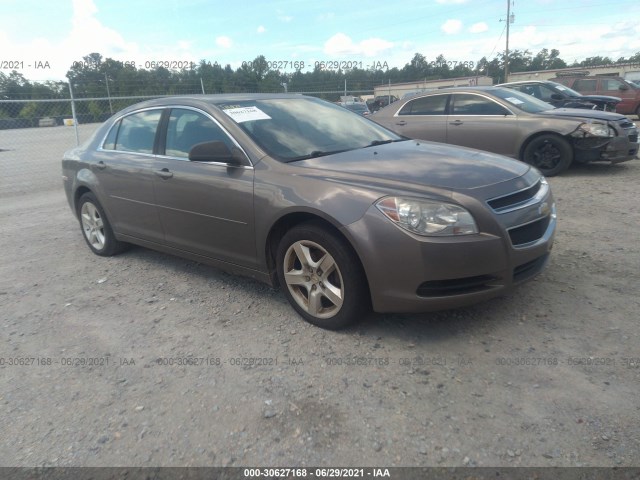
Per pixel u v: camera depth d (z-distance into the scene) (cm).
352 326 331
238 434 238
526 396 251
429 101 878
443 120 852
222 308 375
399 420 240
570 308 335
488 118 811
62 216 729
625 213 552
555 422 231
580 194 655
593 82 1914
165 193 410
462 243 280
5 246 580
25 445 240
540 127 765
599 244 454
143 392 276
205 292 408
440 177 310
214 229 380
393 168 328
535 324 318
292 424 242
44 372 303
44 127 1720
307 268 329
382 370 280
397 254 286
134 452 230
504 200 303
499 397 251
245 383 277
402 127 896
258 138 367
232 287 415
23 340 345
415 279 286
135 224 458
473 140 827
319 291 327
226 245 378
